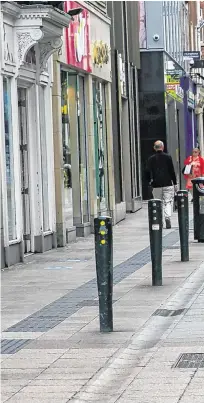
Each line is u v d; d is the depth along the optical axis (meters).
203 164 34.50
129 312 12.11
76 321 11.61
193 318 11.62
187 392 8.05
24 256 19.30
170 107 42.91
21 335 10.80
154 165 25.70
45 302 13.20
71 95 24.02
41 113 20.56
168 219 25.69
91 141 25.17
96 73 25.98
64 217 21.66
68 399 7.96
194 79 56.75
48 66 20.81
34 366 9.21
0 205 17.48
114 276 15.79
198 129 60.69
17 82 19.03
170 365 9.12
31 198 19.86
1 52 17.67
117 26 32.03
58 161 21.45
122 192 30.75
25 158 19.83
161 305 12.59
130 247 20.83
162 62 40.56
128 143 33.72
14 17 18.41
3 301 13.41
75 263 18.06
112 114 30.09
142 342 10.26
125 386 8.38
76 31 23.11
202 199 21.41
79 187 24.12
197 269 16.33
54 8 18.56
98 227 10.84
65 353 9.76
